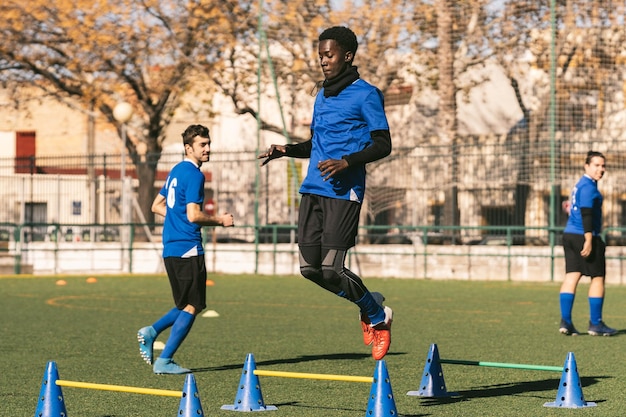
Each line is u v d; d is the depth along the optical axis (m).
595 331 13.04
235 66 35.09
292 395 8.34
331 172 7.33
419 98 29.83
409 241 28.38
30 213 32.56
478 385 8.86
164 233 9.84
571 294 13.05
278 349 11.66
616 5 25.36
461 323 14.73
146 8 34.62
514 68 27.72
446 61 28.00
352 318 15.62
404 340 12.52
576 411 7.49
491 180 26.45
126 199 29.97
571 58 25.72
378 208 27.77
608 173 25.69
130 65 35.50
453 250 26.39
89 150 42.50
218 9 33.81
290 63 31.77
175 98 37.22
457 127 28.22
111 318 15.66
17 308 17.58
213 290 22.11
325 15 29.25
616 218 25.66
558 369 7.87
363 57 29.09
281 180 30.53
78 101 38.72
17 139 51.56
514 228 25.08
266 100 37.84
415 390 8.56
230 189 31.48
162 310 17.17
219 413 7.49
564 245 13.15
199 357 10.92
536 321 15.03
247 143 41.03
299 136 31.33
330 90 7.77
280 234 28.42
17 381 9.14
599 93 25.70
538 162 25.23
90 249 29.20
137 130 36.91
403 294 20.86
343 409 7.66
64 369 9.96
